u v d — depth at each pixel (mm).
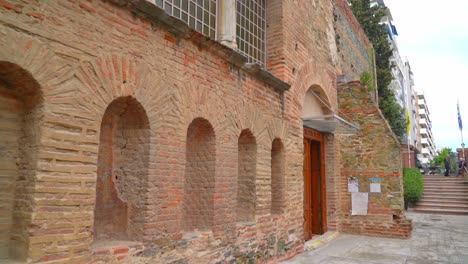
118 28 4500
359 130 12336
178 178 5258
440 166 43781
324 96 11508
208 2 7422
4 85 3723
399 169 11672
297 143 9141
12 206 3715
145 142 4875
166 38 5219
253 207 7234
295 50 9500
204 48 5941
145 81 4820
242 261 6637
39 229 3566
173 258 5133
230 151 6461
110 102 4359
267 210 7594
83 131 4012
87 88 4078
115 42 4445
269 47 9055
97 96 4188
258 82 7484
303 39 10078
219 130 6203
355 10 24734
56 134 3756
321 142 12164
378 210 11781
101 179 4859
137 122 4930
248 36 8562
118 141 5055
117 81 4441
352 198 12180
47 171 3660
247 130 7094
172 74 5273
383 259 8547
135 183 4871
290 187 8633
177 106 5316
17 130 3807
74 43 3965
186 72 5543
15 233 3656
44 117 3656
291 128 8836
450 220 16109
